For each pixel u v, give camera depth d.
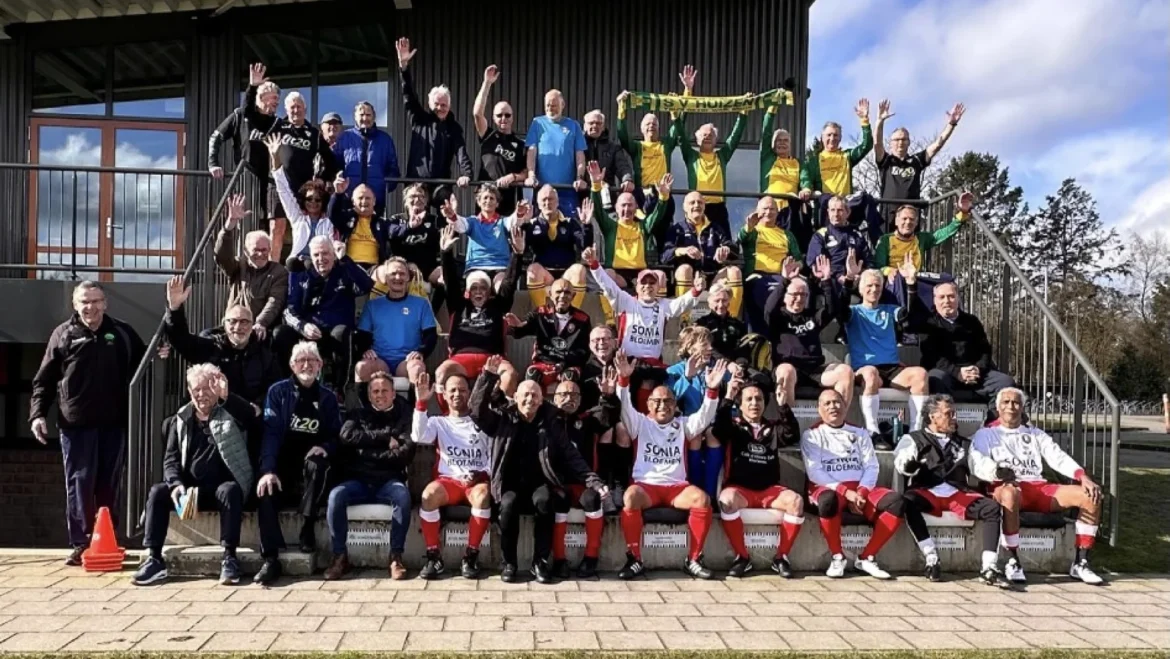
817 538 5.89
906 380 6.89
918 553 5.92
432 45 11.39
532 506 5.53
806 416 6.84
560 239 7.95
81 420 5.81
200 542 5.56
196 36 11.27
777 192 8.90
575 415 5.86
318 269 6.49
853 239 7.99
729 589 5.35
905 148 9.16
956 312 7.22
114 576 5.42
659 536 5.82
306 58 11.43
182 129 11.28
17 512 9.97
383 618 4.55
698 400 6.30
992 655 4.13
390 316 6.76
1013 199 54.59
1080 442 7.06
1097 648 4.28
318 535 5.61
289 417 5.66
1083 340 40.31
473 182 7.99
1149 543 6.66
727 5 11.59
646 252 8.53
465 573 5.46
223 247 6.73
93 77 11.27
